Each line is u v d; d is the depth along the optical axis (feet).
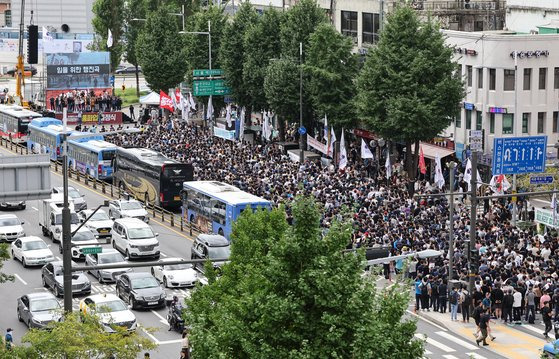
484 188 298.76
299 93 373.81
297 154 354.95
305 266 113.60
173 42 481.46
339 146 367.66
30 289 244.22
